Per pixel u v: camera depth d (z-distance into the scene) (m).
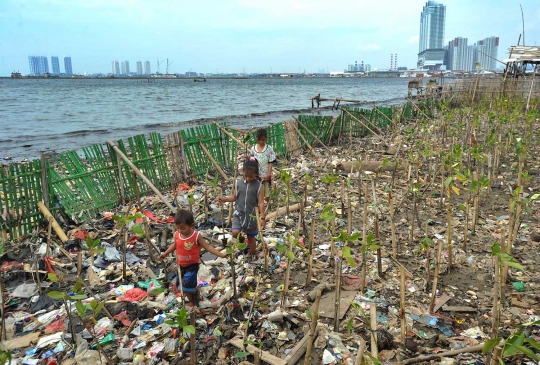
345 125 16.47
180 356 4.11
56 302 5.14
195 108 37.47
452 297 5.04
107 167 8.24
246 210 5.95
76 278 5.79
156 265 6.13
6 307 5.07
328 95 62.50
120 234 6.62
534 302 4.85
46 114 31.41
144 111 34.25
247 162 5.78
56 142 19.31
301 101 48.50
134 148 8.82
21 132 22.27
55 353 4.19
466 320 4.59
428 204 8.30
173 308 4.95
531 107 19.14
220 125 11.56
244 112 33.62
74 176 7.68
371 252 6.21
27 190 6.87
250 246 6.12
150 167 9.14
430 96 25.94
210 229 7.44
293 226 7.44
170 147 9.73
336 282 4.31
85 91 70.94
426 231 6.62
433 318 4.59
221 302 4.97
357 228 7.24
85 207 7.78
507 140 11.96
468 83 26.00
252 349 4.06
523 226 7.07
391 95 63.41
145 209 8.41
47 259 5.96
